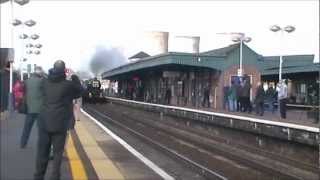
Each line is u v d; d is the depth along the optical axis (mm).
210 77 57094
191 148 23797
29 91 13406
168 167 16672
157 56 56281
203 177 15398
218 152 22703
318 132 18922
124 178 12820
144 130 31281
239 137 26906
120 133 26266
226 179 15266
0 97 22734
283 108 31750
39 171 10570
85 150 17312
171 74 60719
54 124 10484
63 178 11977
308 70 49062
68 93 10625
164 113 42781
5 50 28109
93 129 26328
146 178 13398
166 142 25406
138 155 17625
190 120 35656
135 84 84312
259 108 35156
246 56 60375
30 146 13148
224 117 28859
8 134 13055
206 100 52438
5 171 10539
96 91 74562
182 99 61219
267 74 59188
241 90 38750
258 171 17891
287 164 19594
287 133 21578
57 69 10547
